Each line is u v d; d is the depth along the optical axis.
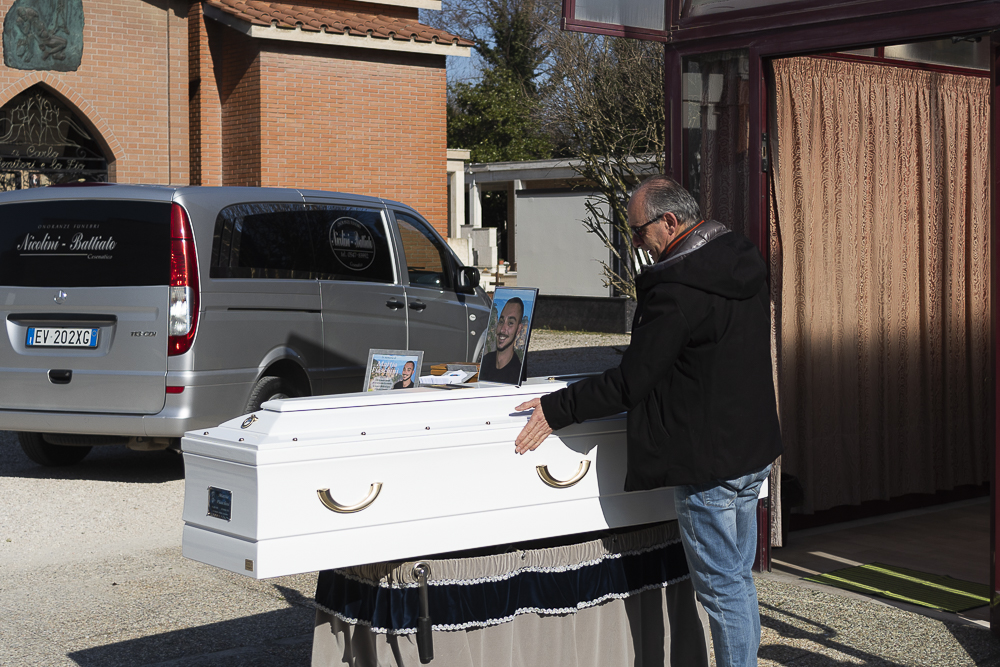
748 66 5.05
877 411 6.55
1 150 14.27
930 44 6.59
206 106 14.94
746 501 3.24
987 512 6.74
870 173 6.37
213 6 14.54
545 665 3.20
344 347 7.35
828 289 6.18
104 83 14.37
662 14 5.34
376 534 2.83
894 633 4.26
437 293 8.22
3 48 13.59
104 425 6.45
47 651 4.08
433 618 2.95
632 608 3.40
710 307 3.01
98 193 6.60
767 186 5.09
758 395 3.11
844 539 6.00
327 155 14.99
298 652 4.07
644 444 3.09
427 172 15.94
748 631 3.17
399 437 2.86
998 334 4.20
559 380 3.46
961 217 6.92
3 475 7.25
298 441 2.72
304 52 14.68
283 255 6.98
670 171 5.44
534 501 3.13
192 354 6.34
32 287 6.66
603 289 23.91
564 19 4.98
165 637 4.24
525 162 26.88
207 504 2.84
